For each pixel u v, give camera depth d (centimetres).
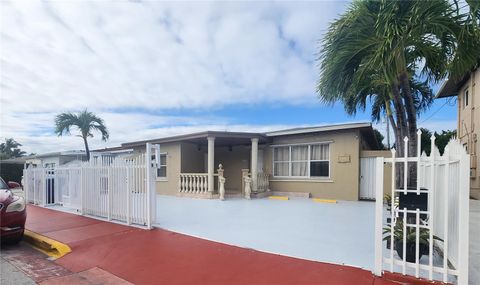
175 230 625
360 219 746
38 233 628
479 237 558
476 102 1248
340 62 504
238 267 410
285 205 1012
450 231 367
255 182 1250
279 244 512
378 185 369
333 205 1012
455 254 339
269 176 1371
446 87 1498
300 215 806
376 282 348
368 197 1168
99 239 575
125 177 707
